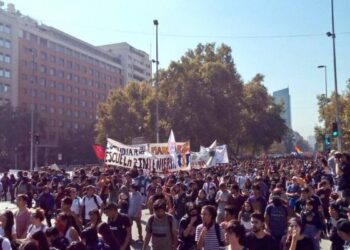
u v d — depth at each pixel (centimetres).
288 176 2234
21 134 7719
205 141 5528
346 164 1194
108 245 712
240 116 6262
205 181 1798
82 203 1220
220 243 754
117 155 2175
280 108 8656
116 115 6744
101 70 12506
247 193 1400
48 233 736
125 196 1401
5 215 802
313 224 927
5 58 9288
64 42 11050
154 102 5644
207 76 5647
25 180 2017
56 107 10700
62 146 9988
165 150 2191
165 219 823
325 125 5644
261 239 692
